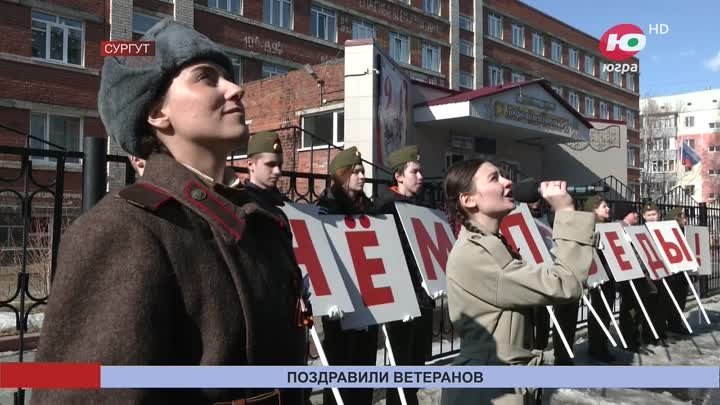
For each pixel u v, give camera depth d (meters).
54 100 15.23
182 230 1.01
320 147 12.85
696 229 8.08
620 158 20.20
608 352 5.64
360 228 3.52
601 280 5.48
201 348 0.99
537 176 17.91
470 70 28.39
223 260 1.04
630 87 39.62
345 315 3.18
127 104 1.10
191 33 1.14
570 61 35.00
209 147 1.15
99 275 0.92
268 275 1.13
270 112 14.36
